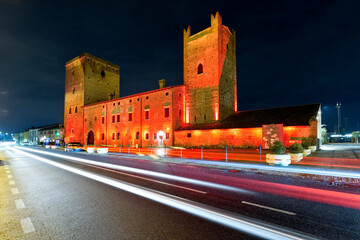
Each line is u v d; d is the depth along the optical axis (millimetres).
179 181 8695
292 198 6254
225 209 5320
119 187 7699
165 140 35344
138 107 40219
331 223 4461
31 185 8148
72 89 56500
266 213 5047
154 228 4242
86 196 6551
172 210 5273
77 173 10812
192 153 22781
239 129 27688
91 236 3918
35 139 85625
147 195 6609
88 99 53062
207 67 35156
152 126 37562
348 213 5039
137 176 9867
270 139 24875
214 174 10375
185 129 33469
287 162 12258
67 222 4586
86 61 53281
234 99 39656
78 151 31781
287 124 24109
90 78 53812
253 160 15258
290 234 3943
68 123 57344
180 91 36844
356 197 6387
